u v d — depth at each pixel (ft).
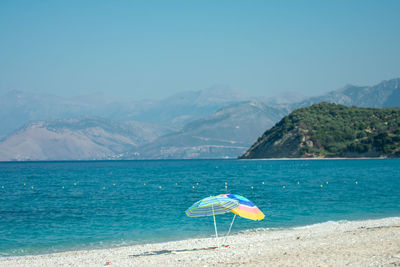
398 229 92.79
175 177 419.74
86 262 78.48
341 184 271.69
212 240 98.22
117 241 106.01
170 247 91.61
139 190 261.24
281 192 224.12
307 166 617.62
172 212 155.02
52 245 103.24
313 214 140.26
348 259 60.13
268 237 98.32
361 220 126.11
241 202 81.30
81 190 266.98
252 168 620.49
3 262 82.84
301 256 65.16
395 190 223.10
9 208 176.24
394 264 53.83
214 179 373.81
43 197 223.71
